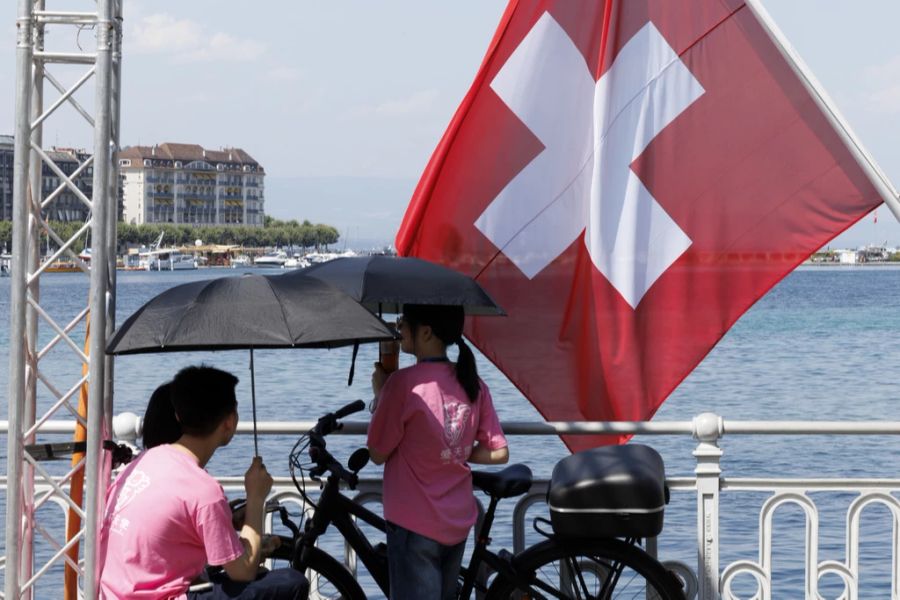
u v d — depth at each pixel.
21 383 5.33
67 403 5.58
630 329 7.07
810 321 75.75
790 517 13.64
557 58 7.20
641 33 7.15
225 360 50.78
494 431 5.54
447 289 5.40
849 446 22.53
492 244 7.20
